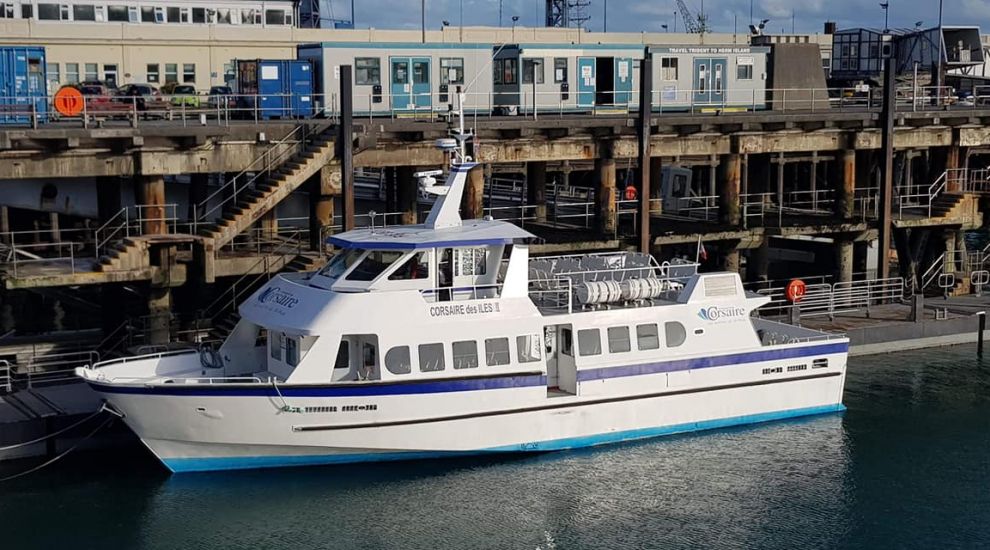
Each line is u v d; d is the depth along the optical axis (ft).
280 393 84.23
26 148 104.88
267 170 116.67
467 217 126.72
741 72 164.04
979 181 157.99
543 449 91.45
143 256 107.34
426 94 140.87
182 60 244.63
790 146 143.74
